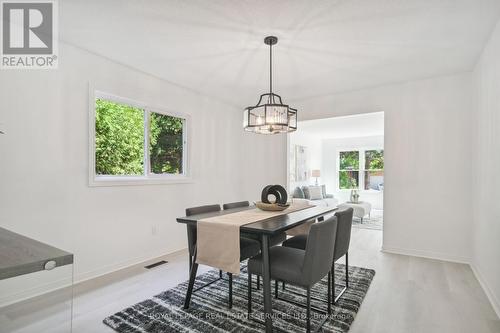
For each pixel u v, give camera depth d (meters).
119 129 3.23
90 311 2.15
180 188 3.87
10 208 2.27
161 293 2.47
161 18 2.21
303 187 7.37
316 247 1.80
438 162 3.56
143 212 3.37
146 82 3.43
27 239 1.33
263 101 4.64
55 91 2.56
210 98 4.40
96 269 2.88
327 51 2.80
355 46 2.68
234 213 2.54
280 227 1.92
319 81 3.73
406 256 3.66
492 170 2.46
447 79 3.51
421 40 2.56
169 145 3.81
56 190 2.55
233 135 4.84
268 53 2.85
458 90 3.45
